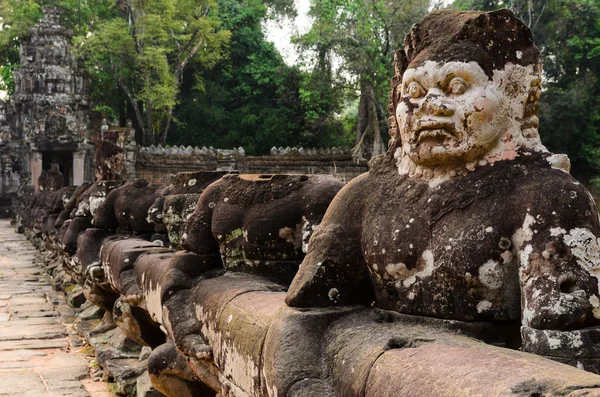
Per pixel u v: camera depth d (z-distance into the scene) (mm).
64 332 8992
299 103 38625
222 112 39125
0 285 13578
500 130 2697
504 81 2695
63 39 39375
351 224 3117
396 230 2852
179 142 39562
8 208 40969
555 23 31438
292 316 2967
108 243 7566
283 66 38938
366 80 30750
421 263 2762
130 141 29938
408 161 2975
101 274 7672
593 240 2371
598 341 2301
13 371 7039
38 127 36469
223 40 36969
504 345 2654
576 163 31750
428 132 2686
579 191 2453
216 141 39531
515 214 2545
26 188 34281
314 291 3066
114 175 13328
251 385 3234
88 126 39750
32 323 9680
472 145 2652
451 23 2803
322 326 2930
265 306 3453
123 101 40344
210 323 3955
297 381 2729
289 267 4262
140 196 8078
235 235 4461
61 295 12156
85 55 36781
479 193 2652
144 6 33500
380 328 2723
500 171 2670
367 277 3131
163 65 33406
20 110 41594
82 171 37156
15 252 20531
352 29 29406
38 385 6504
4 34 41031
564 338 2295
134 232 8023
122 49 33469
